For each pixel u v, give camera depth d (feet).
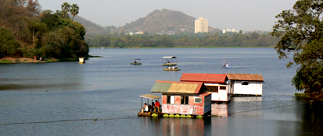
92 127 138.72
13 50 490.08
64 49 582.76
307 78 196.54
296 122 143.54
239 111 165.27
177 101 151.53
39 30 572.10
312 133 127.34
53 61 549.13
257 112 163.12
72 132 132.26
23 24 571.28
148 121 146.51
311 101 190.29
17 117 154.51
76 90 237.86
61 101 193.57
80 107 176.65
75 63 521.65
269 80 299.99
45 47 539.70
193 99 149.69
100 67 461.37
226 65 472.03
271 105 180.24
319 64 175.22
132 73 376.07
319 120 146.41
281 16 190.70
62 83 278.46
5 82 280.51
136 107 176.65
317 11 187.11
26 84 269.03
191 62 601.62
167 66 492.95
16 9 622.13
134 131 132.57
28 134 129.59
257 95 211.61
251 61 625.00
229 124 140.87
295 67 458.50
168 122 143.95
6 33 495.41
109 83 280.10
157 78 321.73
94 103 187.93
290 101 191.93
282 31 190.70
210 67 473.26
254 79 211.00
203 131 131.54
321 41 171.63
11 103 186.39
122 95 215.72
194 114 150.30
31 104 184.14
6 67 425.28
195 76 188.65
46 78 314.76
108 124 142.82
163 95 152.46
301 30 181.78
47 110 169.27
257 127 136.36
